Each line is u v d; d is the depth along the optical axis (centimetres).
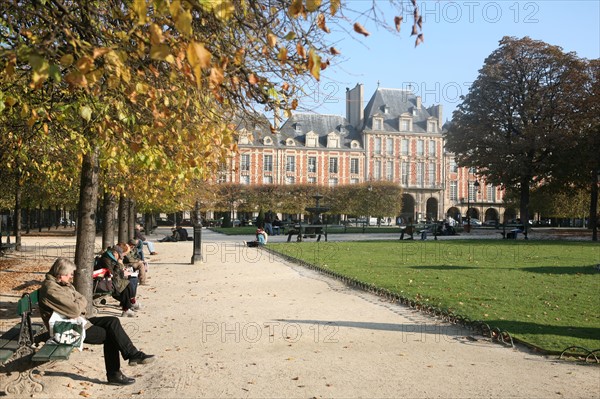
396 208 6950
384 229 5228
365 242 3177
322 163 8344
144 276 1357
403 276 1487
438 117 8756
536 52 4316
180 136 704
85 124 804
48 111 712
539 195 5981
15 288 1224
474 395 529
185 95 662
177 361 662
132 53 504
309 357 673
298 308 1028
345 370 616
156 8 377
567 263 1872
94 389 563
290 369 621
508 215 9144
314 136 8375
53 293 583
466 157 4791
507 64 4403
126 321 913
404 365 635
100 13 541
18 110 795
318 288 1296
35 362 551
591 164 3934
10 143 1080
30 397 530
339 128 8606
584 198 5728
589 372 607
